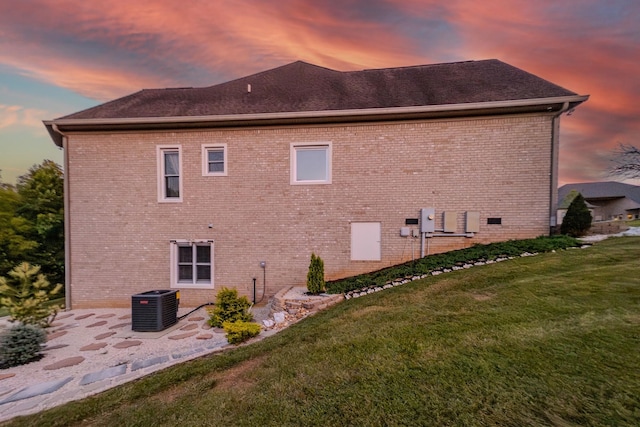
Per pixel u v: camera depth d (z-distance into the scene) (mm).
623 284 4723
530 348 3131
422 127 7887
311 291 6898
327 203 8195
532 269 5926
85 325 6738
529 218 7590
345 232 8156
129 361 4625
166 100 9602
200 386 3338
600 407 2201
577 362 2799
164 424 2646
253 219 8336
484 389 2541
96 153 8477
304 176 8391
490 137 7668
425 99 8023
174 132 8430
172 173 8641
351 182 8133
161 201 8430
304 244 8250
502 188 7664
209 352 4637
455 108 7387
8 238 14273
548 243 7039
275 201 8289
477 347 3285
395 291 6102
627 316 3668
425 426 2184
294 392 2873
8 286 5723
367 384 2836
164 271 8406
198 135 8422
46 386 3832
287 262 8266
